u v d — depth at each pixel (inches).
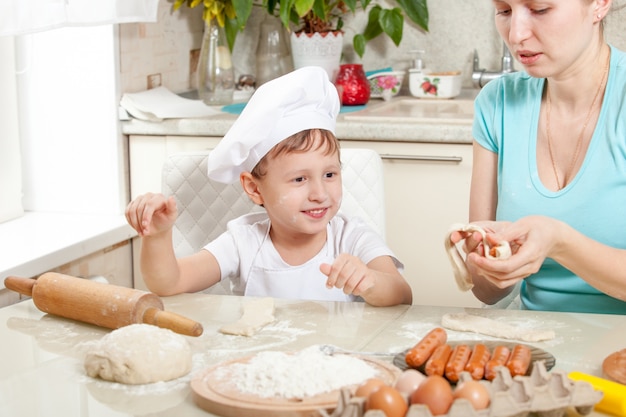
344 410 36.6
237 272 72.7
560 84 64.7
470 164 99.7
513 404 37.9
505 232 53.9
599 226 64.2
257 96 66.9
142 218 61.5
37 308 60.1
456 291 103.6
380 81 121.1
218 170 69.1
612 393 41.2
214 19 118.6
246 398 42.0
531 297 68.3
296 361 44.5
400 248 104.3
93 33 104.5
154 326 49.7
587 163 64.2
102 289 55.8
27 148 107.9
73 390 45.8
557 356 49.3
